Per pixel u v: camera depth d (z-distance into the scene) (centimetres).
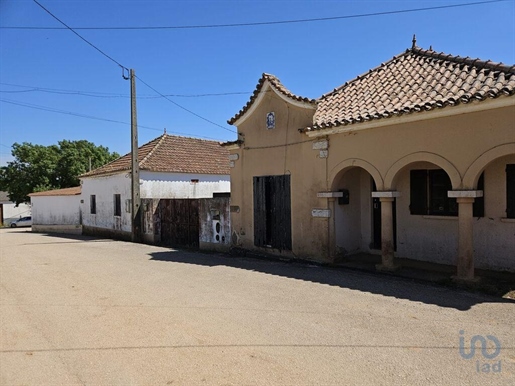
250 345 471
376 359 427
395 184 848
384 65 1153
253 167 1144
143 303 661
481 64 852
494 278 767
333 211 968
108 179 1964
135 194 1658
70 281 852
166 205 1548
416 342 470
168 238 1544
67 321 578
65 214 2400
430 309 593
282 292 708
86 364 432
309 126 981
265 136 1106
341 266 926
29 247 1550
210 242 1292
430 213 935
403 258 982
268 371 404
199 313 598
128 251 1335
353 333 502
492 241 832
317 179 976
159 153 1936
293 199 1039
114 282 829
